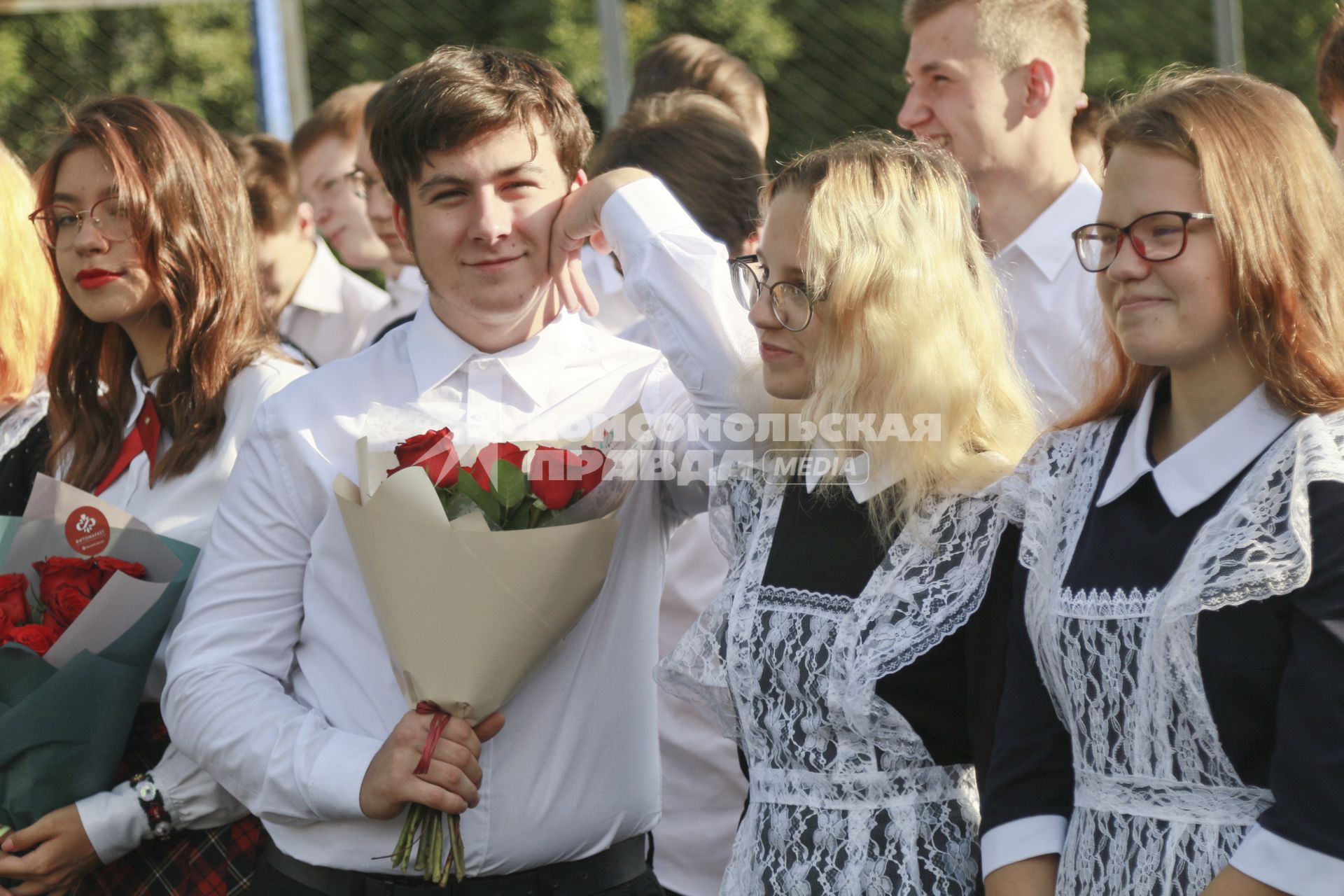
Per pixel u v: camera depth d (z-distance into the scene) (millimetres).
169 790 6230
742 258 5699
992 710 4855
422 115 5648
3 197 7793
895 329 5133
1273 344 4273
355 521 5422
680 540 7781
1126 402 4902
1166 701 4293
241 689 5668
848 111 24703
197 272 6688
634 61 26219
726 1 25172
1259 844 4027
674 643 7793
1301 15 23547
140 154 6617
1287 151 4332
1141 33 25266
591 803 5625
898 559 5082
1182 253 4336
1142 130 4461
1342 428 4172
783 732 5176
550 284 6066
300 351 7781
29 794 6156
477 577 5223
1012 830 4668
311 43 24656
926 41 8875
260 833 6398
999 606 4938
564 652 5637
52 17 23875
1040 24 8664
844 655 5012
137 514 6691
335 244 13984
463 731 5266
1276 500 4168
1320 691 3965
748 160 8242
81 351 6988
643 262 5992
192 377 6688
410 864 5418
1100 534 4621
